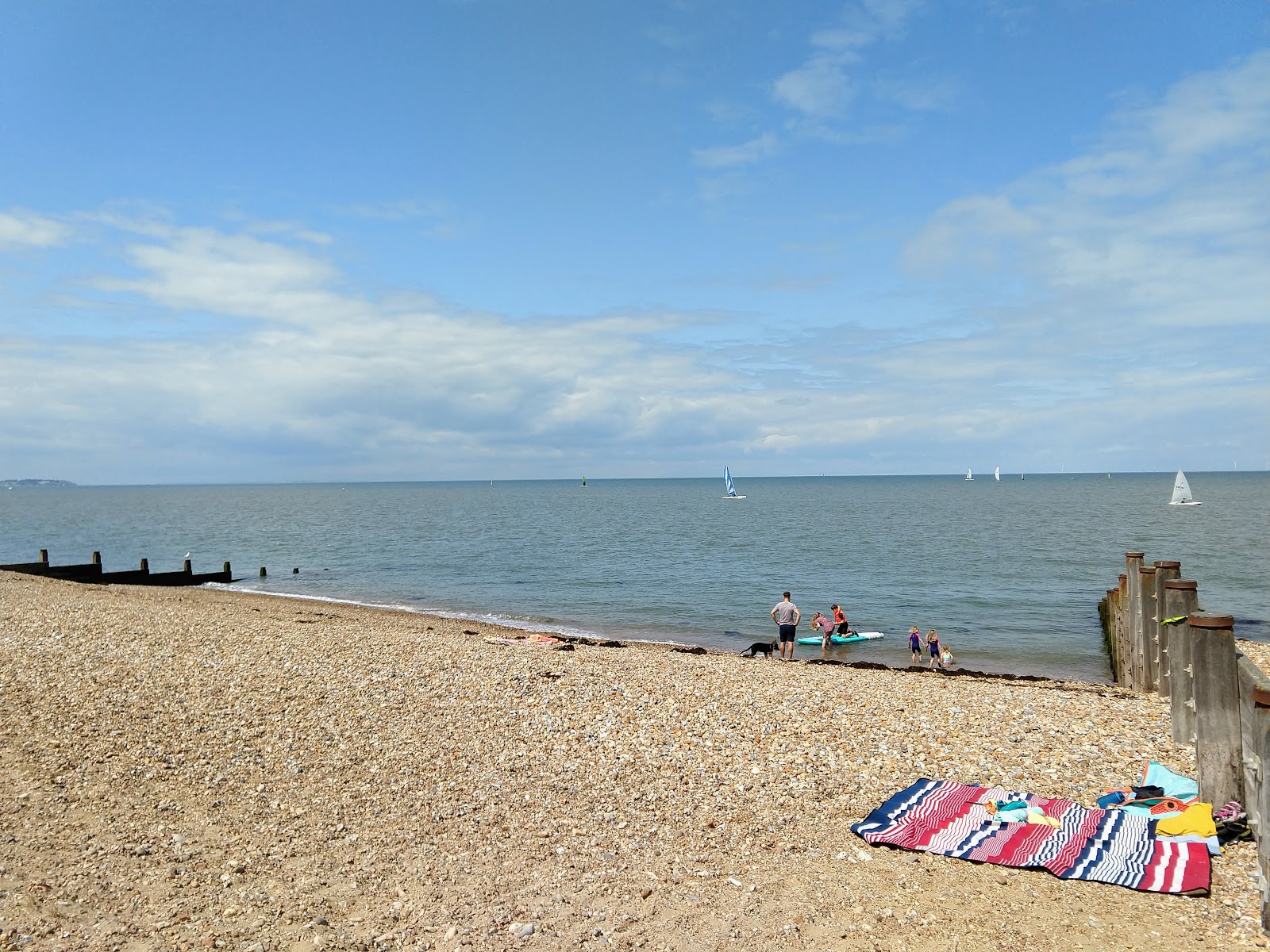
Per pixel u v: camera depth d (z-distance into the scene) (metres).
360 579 46.78
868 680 16.94
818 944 6.94
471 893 7.80
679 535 76.44
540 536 76.94
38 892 7.38
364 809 9.78
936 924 7.18
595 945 6.91
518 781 10.69
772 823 9.48
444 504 172.88
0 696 13.64
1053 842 8.48
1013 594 38.62
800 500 163.38
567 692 14.62
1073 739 11.88
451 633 25.09
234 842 8.77
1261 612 31.47
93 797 9.69
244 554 63.25
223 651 17.75
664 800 10.12
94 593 31.14
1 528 97.69
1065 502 132.88
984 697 14.75
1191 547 56.22
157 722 12.56
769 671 17.64
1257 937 6.70
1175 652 10.93
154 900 7.41
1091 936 6.88
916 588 40.81
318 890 7.78
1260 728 7.25
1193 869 7.64
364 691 14.56
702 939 7.04
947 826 9.04
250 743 11.86
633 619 32.97
